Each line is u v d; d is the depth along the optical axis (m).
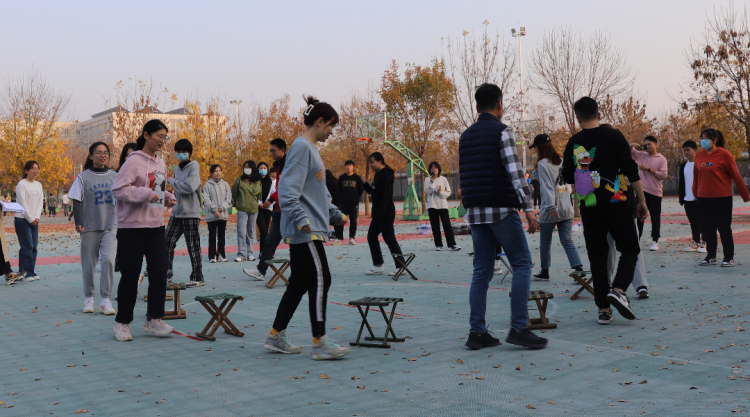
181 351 4.72
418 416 3.09
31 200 9.29
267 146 40.28
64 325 5.89
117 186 5.12
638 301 6.30
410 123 31.50
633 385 3.52
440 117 31.22
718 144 8.87
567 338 4.80
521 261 4.55
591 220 5.31
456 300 6.76
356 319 5.82
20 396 3.60
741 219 20.16
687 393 3.34
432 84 30.94
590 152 5.30
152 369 4.18
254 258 11.86
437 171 12.73
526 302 4.52
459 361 4.15
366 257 11.80
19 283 9.07
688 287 7.05
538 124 28.84
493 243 4.62
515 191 4.51
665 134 49.78
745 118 21.45
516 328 4.51
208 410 3.27
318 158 4.46
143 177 5.25
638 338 4.72
